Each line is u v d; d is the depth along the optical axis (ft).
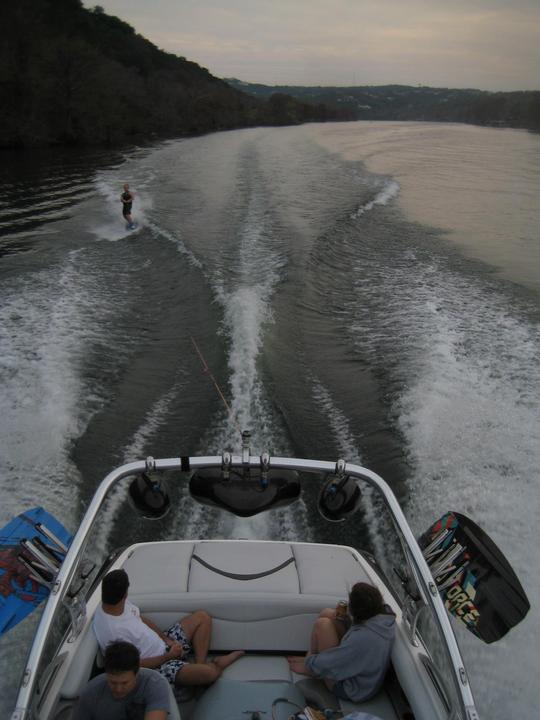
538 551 18.62
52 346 31.76
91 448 23.16
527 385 28.60
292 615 12.32
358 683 10.68
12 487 20.72
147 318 37.09
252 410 25.89
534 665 14.85
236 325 34.37
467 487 21.48
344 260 50.78
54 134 177.47
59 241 57.67
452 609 11.91
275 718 10.16
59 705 9.74
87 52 182.09
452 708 9.35
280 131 259.80
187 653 11.75
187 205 74.59
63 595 10.17
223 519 19.74
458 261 51.62
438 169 125.59
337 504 12.70
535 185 104.37
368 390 28.17
